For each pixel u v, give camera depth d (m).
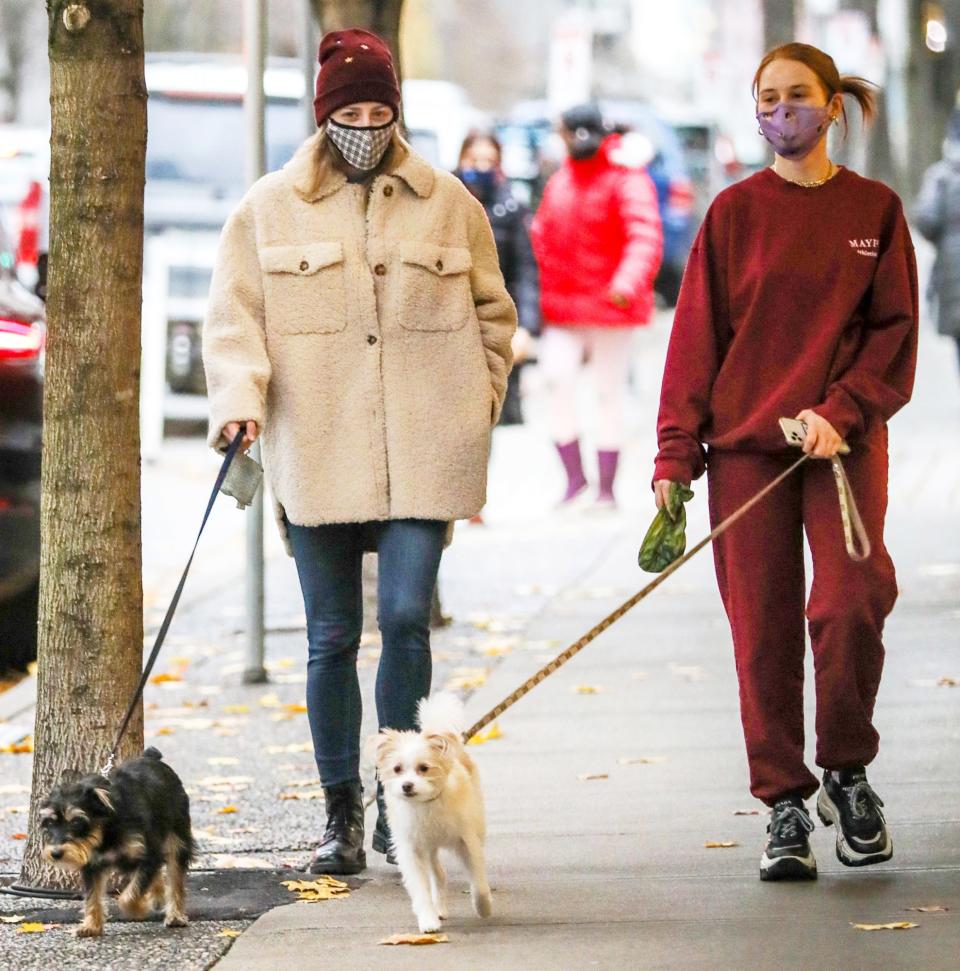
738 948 9.24
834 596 10.22
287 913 10.24
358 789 11.18
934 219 28.81
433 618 19.02
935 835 11.30
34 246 33.44
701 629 18.58
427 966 9.16
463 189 11.25
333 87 10.84
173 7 79.50
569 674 16.70
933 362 43.81
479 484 11.02
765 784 10.54
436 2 111.69
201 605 21.20
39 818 9.93
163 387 33.62
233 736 15.02
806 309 10.46
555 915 9.98
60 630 11.01
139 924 10.22
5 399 17.39
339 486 10.87
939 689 15.52
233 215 11.08
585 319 26.20
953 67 78.69
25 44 74.19
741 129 76.50
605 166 25.97
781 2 75.94
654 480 10.65
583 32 49.69
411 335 10.95
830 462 10.42
